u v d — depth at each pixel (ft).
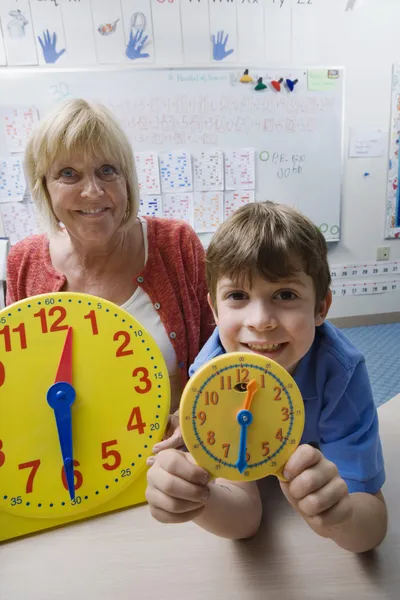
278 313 1.47
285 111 6.95
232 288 1.53
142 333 1.61
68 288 2.75
